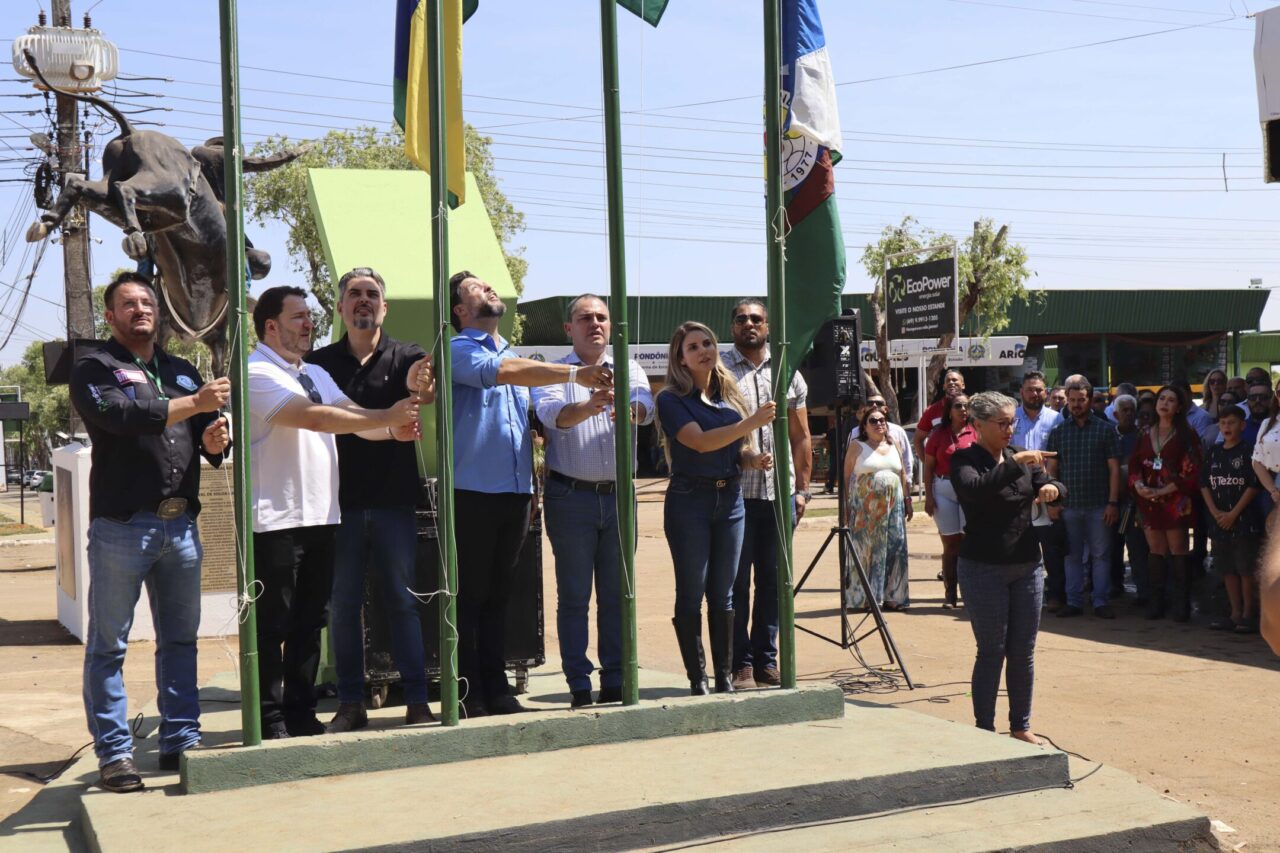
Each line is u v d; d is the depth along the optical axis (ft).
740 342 22.90
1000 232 99.09
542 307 111.65
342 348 18.22
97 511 15.44
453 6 17.40
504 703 18.51
